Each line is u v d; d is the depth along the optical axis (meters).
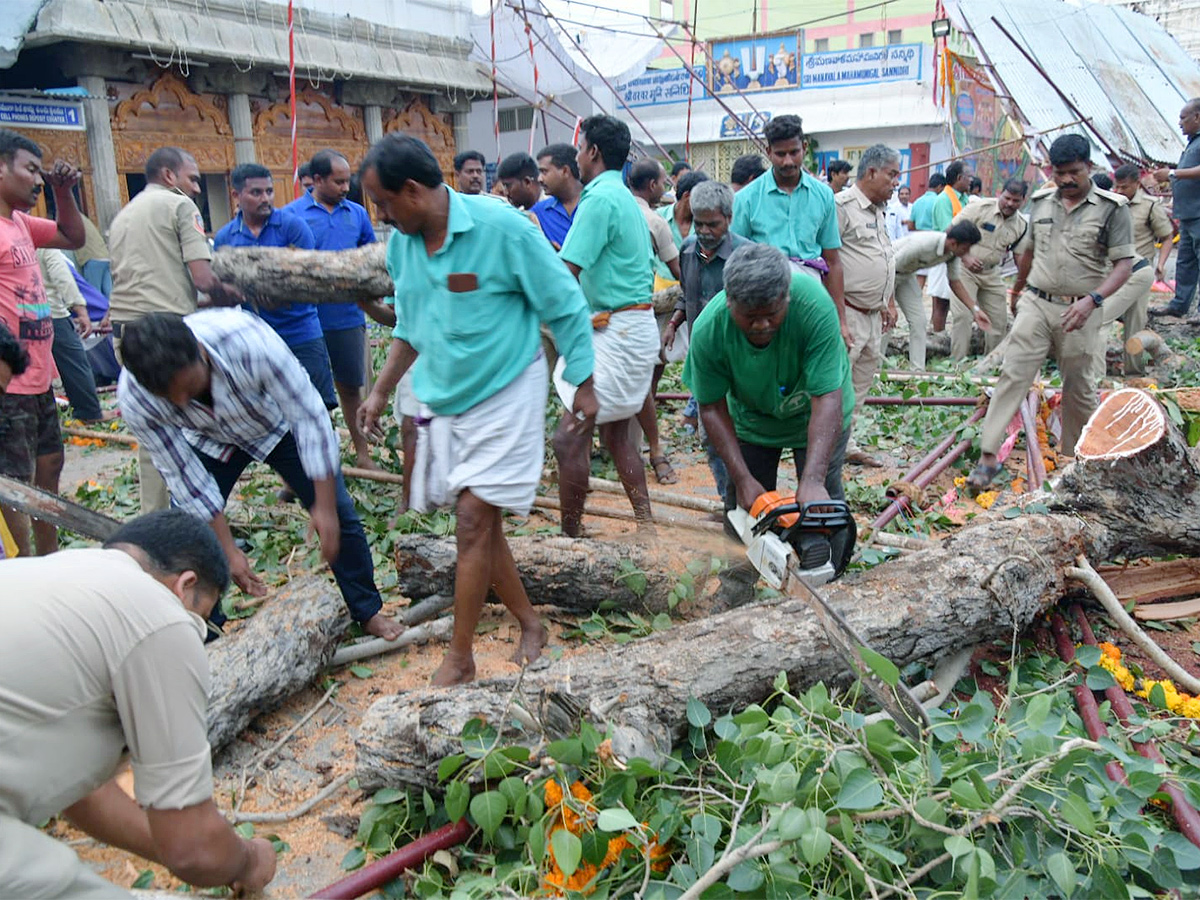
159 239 5.03
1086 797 2.49
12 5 11.09
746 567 3.94
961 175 11.37
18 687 1.77
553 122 22.34
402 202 3.05
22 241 4.36
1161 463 3.81
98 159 12.12
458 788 2.53
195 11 12.87
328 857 2.78
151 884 2.60
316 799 2.98
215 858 2.08
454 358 3.22
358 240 6.29
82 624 1.84
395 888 2.57
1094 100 18.02
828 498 3.26
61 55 12.05
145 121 12.87
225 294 4.77
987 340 9.24
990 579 3.30
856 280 6.04
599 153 4.75
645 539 4.36
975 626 3.32
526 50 18.38
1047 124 16.47
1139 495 3.87
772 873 2.17
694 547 4.30
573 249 4.55
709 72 24.48
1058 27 19.59
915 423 6.89
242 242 5.61
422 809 2.81
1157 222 8.62
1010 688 2.85
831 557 3.29
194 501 3.58
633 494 4.82
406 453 4.87
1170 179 11.39
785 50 26.91
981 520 4.37
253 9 13.63
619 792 2.45
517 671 3.70
